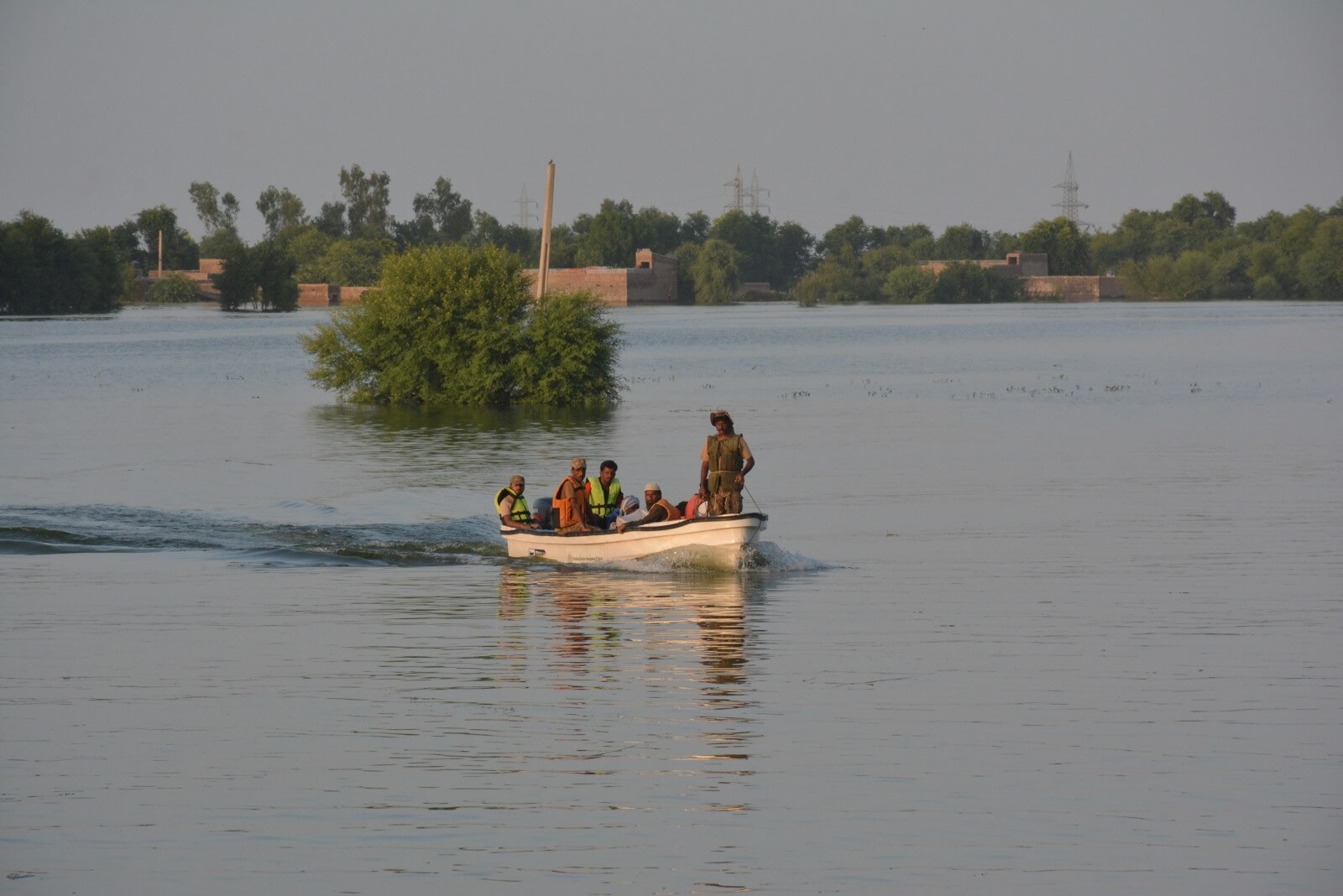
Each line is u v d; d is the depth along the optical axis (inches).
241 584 3112.7
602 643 2527.1
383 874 1560.0
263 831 1672.0
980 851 1612.9
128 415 7244.1
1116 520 3850.9
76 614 2783.0
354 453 5570.9
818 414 7194.9
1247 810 1718.8
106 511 4151.1
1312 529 3681.1
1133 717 2063.2
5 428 6599.4
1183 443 5772.6
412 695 2192.4
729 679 2276.1
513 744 1956.2
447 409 7618.1
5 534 3710.6
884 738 1975.9
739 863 1582.2
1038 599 2864.2
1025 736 1983.3
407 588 3070.9
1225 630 2581.2
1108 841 1637.6
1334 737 1964.8
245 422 6899.6
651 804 1743.4
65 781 1827.0
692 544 3216.0
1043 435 6117.1
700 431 6274.6
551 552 3412.9
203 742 1968.5
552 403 7819.9
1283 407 7416.3
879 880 1544.0
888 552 3417.8
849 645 2491.4
